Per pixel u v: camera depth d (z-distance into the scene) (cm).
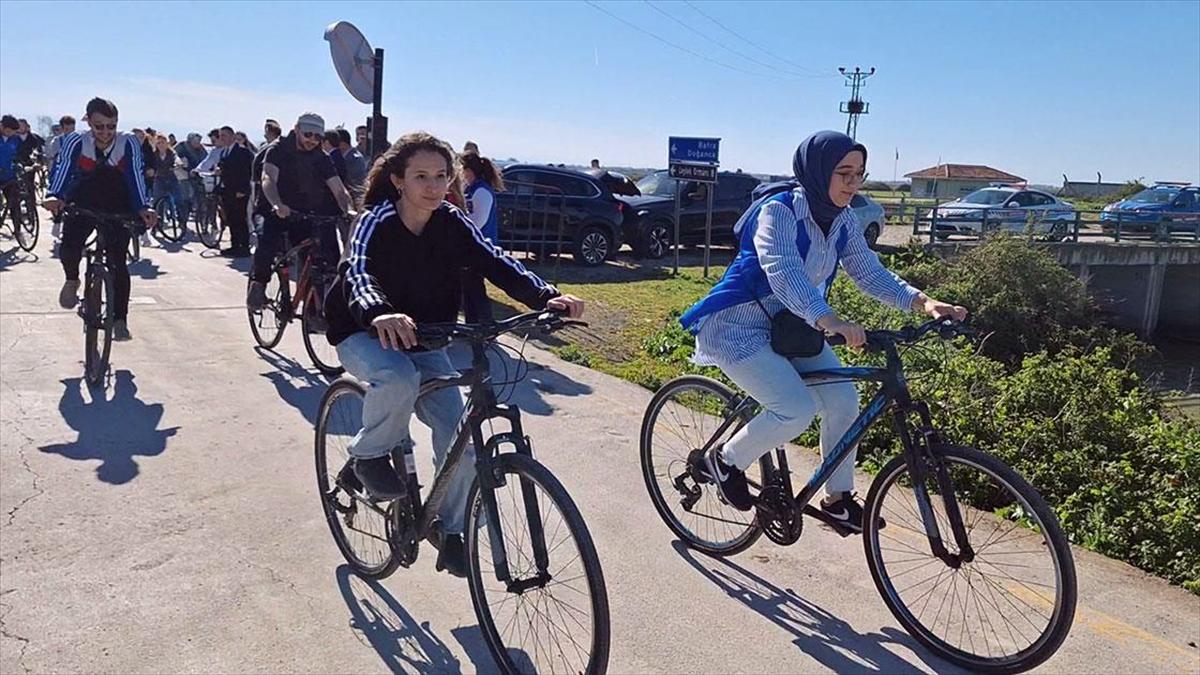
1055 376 642
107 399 598
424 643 337
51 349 709
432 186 323
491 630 321
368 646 333
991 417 593
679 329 938
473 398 307
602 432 588
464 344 349
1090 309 1978
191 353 726
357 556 385
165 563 385
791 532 381
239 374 671
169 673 310
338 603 361
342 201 736
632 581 392
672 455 437
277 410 593
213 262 1227
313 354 693
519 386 686
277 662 320
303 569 386
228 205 1279
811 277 371
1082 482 523
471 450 323
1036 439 567
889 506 386
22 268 1073
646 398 677
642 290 1301
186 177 1453
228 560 390
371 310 299
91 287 620
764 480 393
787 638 353
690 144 1483
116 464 489
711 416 421
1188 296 3181
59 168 627
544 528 300
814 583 396
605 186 1573
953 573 378
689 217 1786
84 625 336
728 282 379
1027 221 2245
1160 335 3066
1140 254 2806
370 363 322
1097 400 620
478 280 351
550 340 873
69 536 404
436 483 325
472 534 320
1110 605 385
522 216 1478
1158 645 354
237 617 347
